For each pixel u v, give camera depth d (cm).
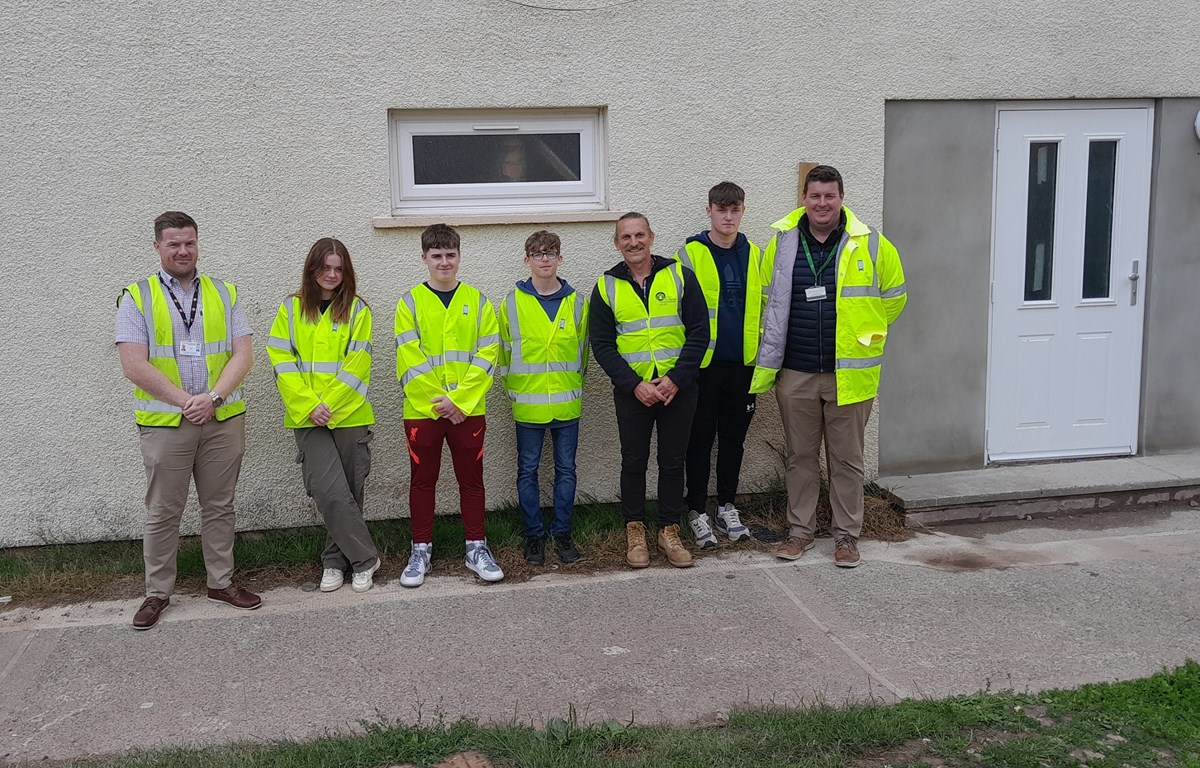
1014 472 588
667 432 485
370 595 462
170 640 417
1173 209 602
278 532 523
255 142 497
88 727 347
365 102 504
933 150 571
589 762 312
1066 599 443
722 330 505
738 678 374
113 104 483
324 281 451
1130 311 608
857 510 491
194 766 312
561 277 532
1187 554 496
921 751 323
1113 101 588
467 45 509
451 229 469
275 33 491
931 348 587
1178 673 366
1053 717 342
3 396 492
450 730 335
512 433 537
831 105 548
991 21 559
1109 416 615
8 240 483
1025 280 597
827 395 484
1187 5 579
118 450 505
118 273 494
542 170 540
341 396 454
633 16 522
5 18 470
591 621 428
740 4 531
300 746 326
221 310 440
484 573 474
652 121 532
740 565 493
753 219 548
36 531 504
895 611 434
